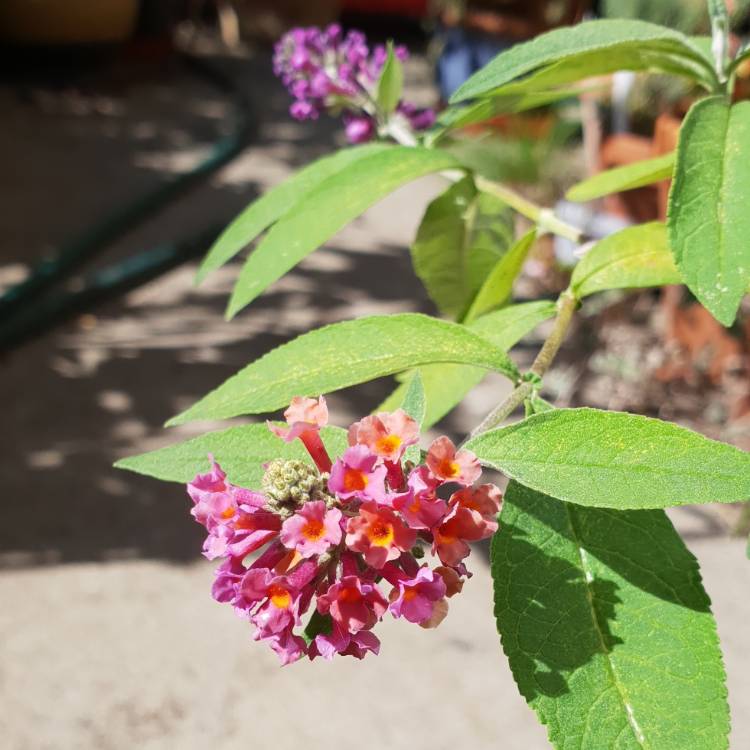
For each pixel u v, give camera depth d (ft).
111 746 11.06
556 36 3.92
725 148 3.33
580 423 2.86
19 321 19.95
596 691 2.89
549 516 3.14
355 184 4.39
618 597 3.02
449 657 12.28
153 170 28.37
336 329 3.36
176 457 3.19
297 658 2.67
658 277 4.17
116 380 18.29
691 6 16.51
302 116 6.62
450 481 2.64
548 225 4.98
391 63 6.09
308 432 2.99
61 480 15.39
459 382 4.12
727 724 2.82
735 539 13.94
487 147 19.33
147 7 36.29
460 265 5.53
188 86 36.40
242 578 2.75
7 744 11.05
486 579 13.46
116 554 13.96
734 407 15.76
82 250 23.09
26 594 13.16
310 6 40.93
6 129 30.55
